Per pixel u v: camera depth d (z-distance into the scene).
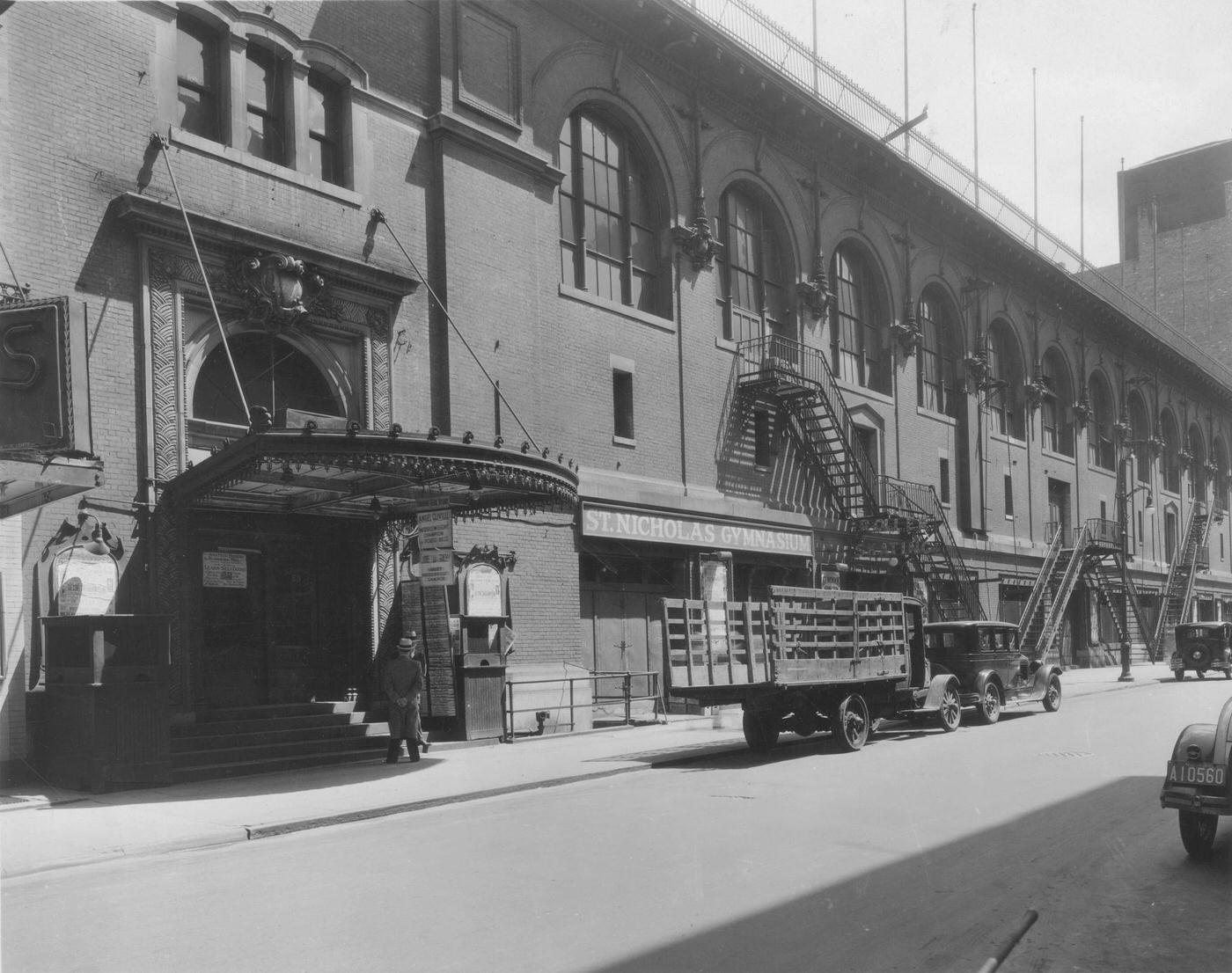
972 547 34.72
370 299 17.20
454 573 16.77
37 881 8.09
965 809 10.14
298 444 12.48
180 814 10.64
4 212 12.97
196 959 6.00
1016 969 5.52
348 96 17.42
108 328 13.91
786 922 6.42
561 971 5.61
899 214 32.66
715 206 25.61
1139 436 50.75
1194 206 63.53
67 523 13.26
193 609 14.64
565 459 20.64
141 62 14.65
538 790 12.45
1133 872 7.53
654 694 22.73
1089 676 36.50
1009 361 39.69
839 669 15.35
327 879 7.89
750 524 25.33
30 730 12.77
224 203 15.39
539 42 21.14
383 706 16.47
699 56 24.50
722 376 25.44
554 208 21.20
